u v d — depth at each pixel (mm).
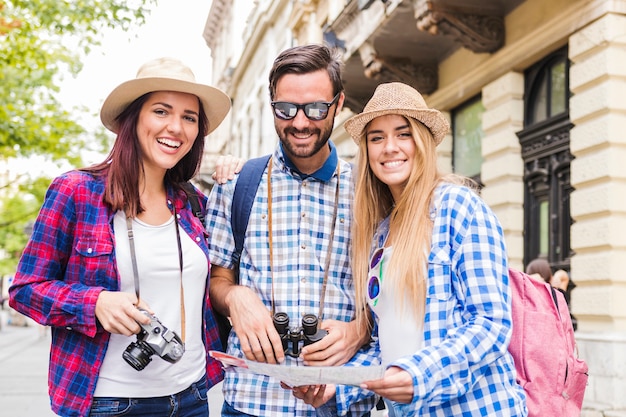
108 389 2506
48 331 30047
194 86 2637
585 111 7352
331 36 11648
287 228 2936
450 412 2250
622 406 6816
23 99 10844
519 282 2656
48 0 8727
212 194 3021
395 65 10641
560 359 2543
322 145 2850
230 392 2887
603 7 7074
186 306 2660
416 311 2365
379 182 2732
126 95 2613
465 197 2328
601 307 7105
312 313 2861
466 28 8852
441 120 2510
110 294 2365
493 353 2141
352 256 2852
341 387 2762
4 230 30969
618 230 7078
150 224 2652
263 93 24812
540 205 8602
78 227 2502
